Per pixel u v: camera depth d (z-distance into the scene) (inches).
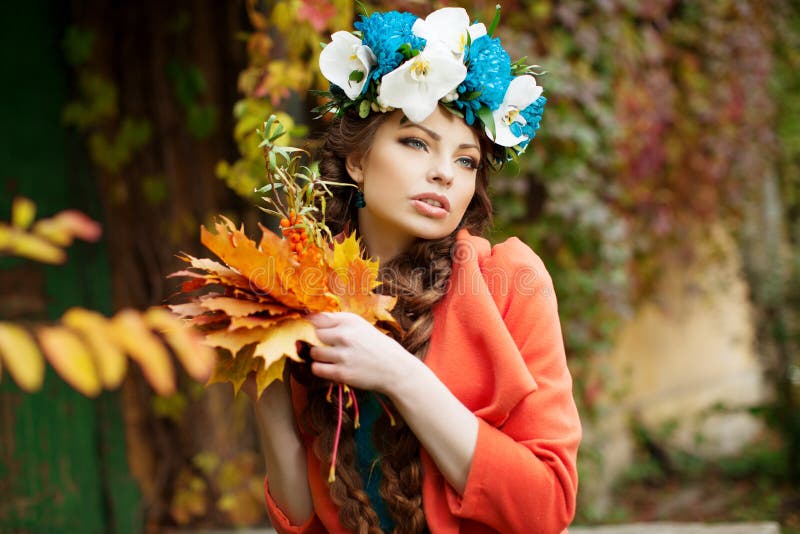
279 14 94.0
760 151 237.5
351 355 43.7
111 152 134.1
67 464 131.0
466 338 48.6
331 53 50.8
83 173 132.4
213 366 44.2
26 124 127.6
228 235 44.5
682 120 198.5
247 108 96.3
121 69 135.3
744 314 253.0
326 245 47.3
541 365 48.2
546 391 47.4
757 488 197.9
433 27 49.6
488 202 56.1
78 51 131.0
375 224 53.2
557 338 49.4
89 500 132.9
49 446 129.5
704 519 179.3
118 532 134.7
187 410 139.3
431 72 47.5
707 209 211.5
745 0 219.6
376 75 48.8
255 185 97.0
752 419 248.2
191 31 136.7
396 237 52.7
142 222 136.5
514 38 136.1
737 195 228.1
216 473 139.3
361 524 47.7
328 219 54.9
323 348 43.8
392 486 47.6
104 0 133.3
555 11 145.6
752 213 243.1
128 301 135.3
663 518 178.2
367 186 50.8
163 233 136.9
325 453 49.0
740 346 254.1
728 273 237.8
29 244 31.2
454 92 48.8
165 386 29.4
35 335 28.0
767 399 241.4
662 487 196.4
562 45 146.3
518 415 47.1
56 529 129.3
